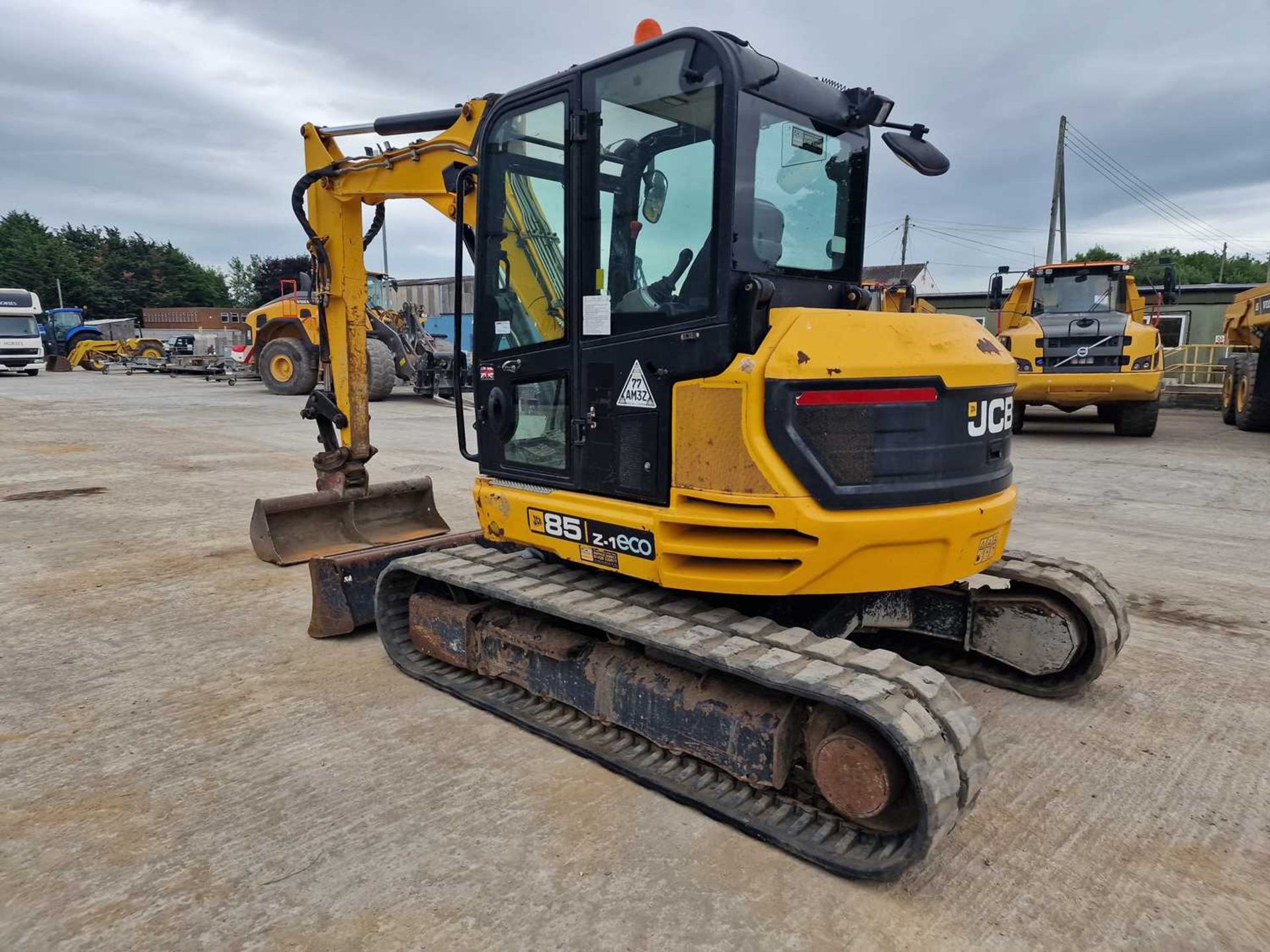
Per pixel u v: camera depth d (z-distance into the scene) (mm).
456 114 5008
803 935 2438
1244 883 2674
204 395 20016
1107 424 14531
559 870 2715
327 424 6352
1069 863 2773
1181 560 6074
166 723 3721
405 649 4387
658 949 2375
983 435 3199
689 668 3232
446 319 22641
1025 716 3826
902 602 4055
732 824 2938
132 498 8375
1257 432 13219
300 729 3678
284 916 2496
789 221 3406
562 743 3492
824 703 2773
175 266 77688
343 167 5562
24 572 5934
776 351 2916
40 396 19625
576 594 3549
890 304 5043
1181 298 24656
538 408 3797
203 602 5328
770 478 2922
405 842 2859
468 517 7496
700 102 3033
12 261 66875
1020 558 4234
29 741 3555
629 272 3293
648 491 3305
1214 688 4078
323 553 6172
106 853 2795
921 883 2672
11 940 2395
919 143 3582
